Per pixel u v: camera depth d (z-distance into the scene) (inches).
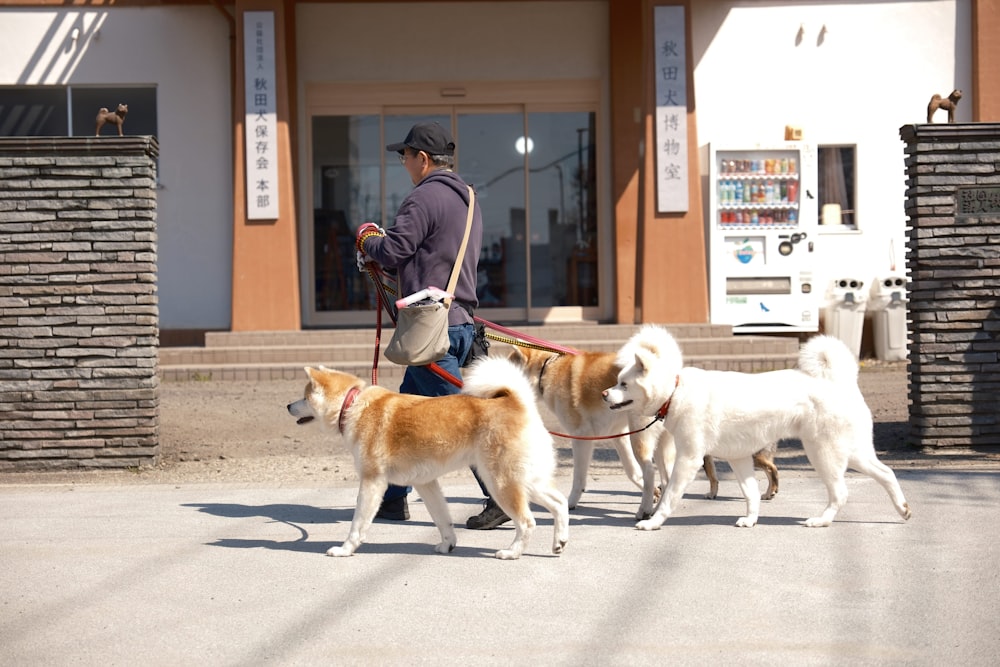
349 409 218.7
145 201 322.3
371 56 622.2
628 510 264.2
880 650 155.8
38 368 323.6
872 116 606.2
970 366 327.6
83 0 599.2
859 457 236.8
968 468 302.7
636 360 234.5
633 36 612.4
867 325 593.9
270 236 562.9
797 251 574.6
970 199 325.4
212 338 552.4
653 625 169.2
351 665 153.6
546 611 177.8
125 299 323.6
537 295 638.5
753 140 603.5
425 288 238.5
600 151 626.8
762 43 604.7
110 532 241.0
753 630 165.8
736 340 537.0
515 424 210.4
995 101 596.7
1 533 240.2
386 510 255.9
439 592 190.4
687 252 558.3
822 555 210.8
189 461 340.8
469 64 624.1
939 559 205.5
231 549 224.7
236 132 560.7
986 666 148.9
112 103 607.5
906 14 603.2
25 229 320.2
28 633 169.5
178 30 603.5
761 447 237.8
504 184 634.2
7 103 606.2
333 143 628.4
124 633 169.2
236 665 154.4
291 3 608.7
